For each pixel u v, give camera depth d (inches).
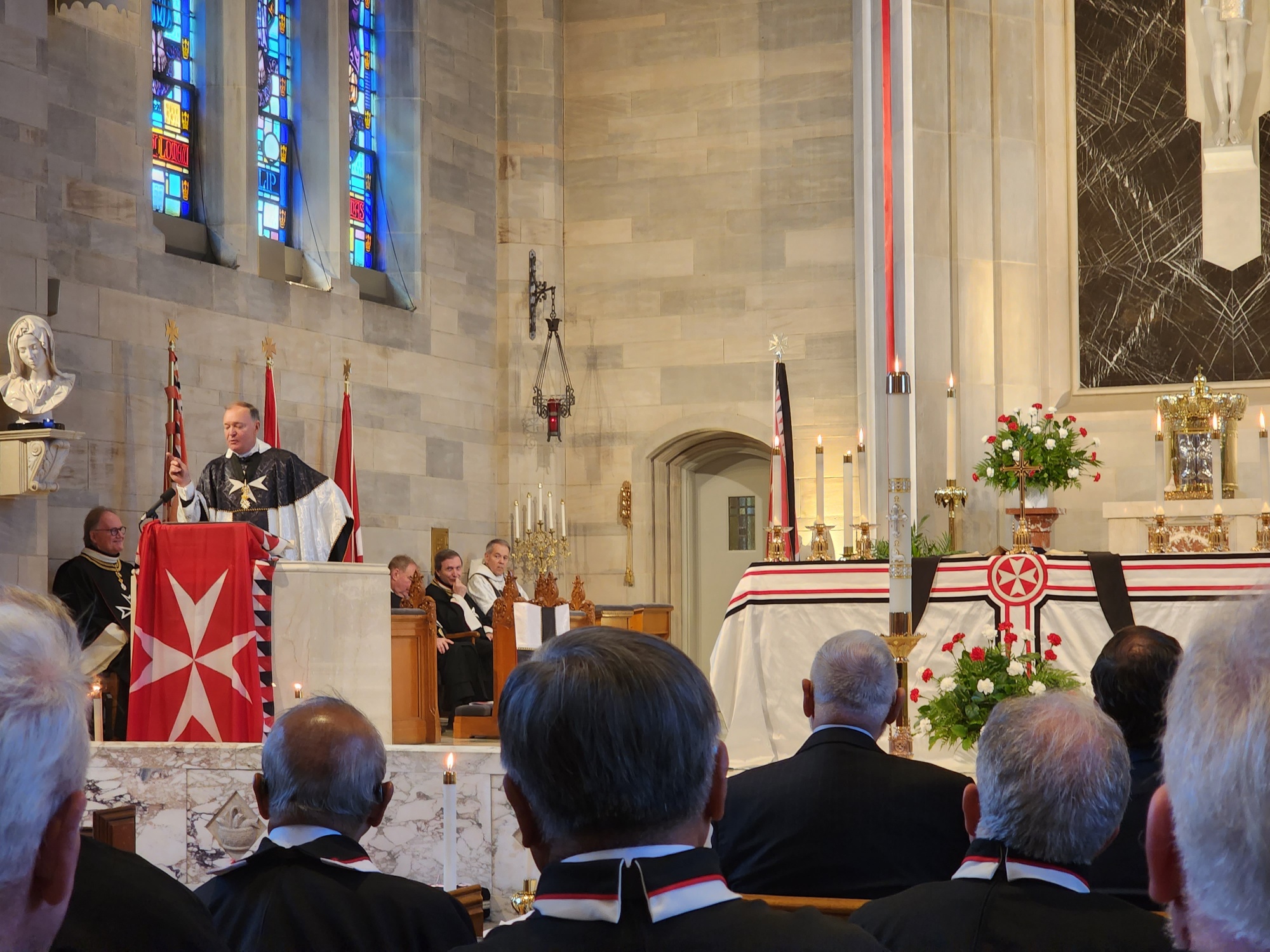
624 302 556.7
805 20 542.3
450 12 538.3
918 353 444.5
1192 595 210.5
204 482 305.0
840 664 118.1
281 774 103.3
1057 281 459.5
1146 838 40.4
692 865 56.0
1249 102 446.9
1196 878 34.8
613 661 56.1
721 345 543.8
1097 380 455.2
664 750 55.0
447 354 524.7
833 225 534.0
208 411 418.0
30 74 323.3
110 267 386.9
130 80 396.5
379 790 108.0
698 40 555.2
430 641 316.8
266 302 444.1
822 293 533.3
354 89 514.0
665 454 557.3
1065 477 359.6
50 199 370.6
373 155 520.1
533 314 552.4
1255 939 33.3
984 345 452.4
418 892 100.7
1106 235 456.4
